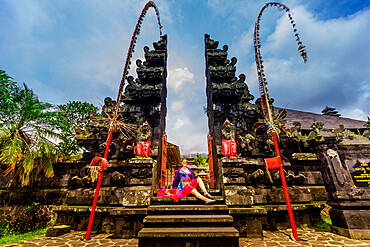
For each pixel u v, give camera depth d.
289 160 6.35
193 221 3.48
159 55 7.61
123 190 5.07
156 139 6.34
